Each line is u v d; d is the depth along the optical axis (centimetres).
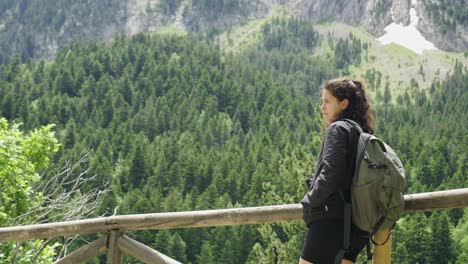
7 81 17775
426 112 19500
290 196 1759
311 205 369
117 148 13738
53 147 1189
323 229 373
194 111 17388
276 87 19988
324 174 364
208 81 19188
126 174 11856
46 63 19750
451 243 7069
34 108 15825
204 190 12056
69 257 526
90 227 516
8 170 1085
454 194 414
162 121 16250
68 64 19225
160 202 10206
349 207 366
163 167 12100
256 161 12638
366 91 398
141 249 501
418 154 12975
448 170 11862
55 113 15525
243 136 15762
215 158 12950
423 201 421
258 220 462
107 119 16288
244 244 7925
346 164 367
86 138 13625
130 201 9619
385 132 14450
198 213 482
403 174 363
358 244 380
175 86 18850
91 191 1139
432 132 16462
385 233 407
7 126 1190
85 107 16512
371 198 360
